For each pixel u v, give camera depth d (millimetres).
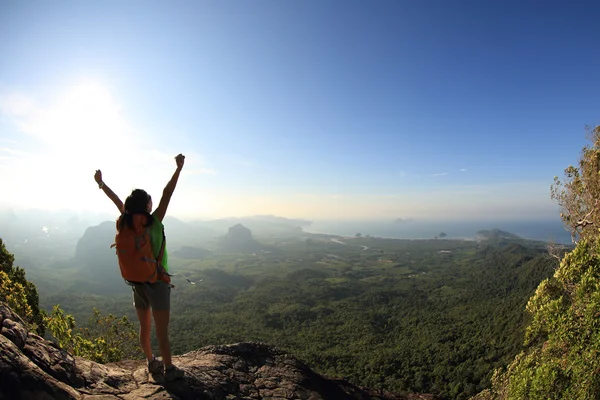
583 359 5883
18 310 5770
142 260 3701
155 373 4172
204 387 4473
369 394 6949
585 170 9836
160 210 3990
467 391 41281
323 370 51875
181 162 4133
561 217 10609
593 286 6465
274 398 5062
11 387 2881
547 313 7285
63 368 3559
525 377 7156
